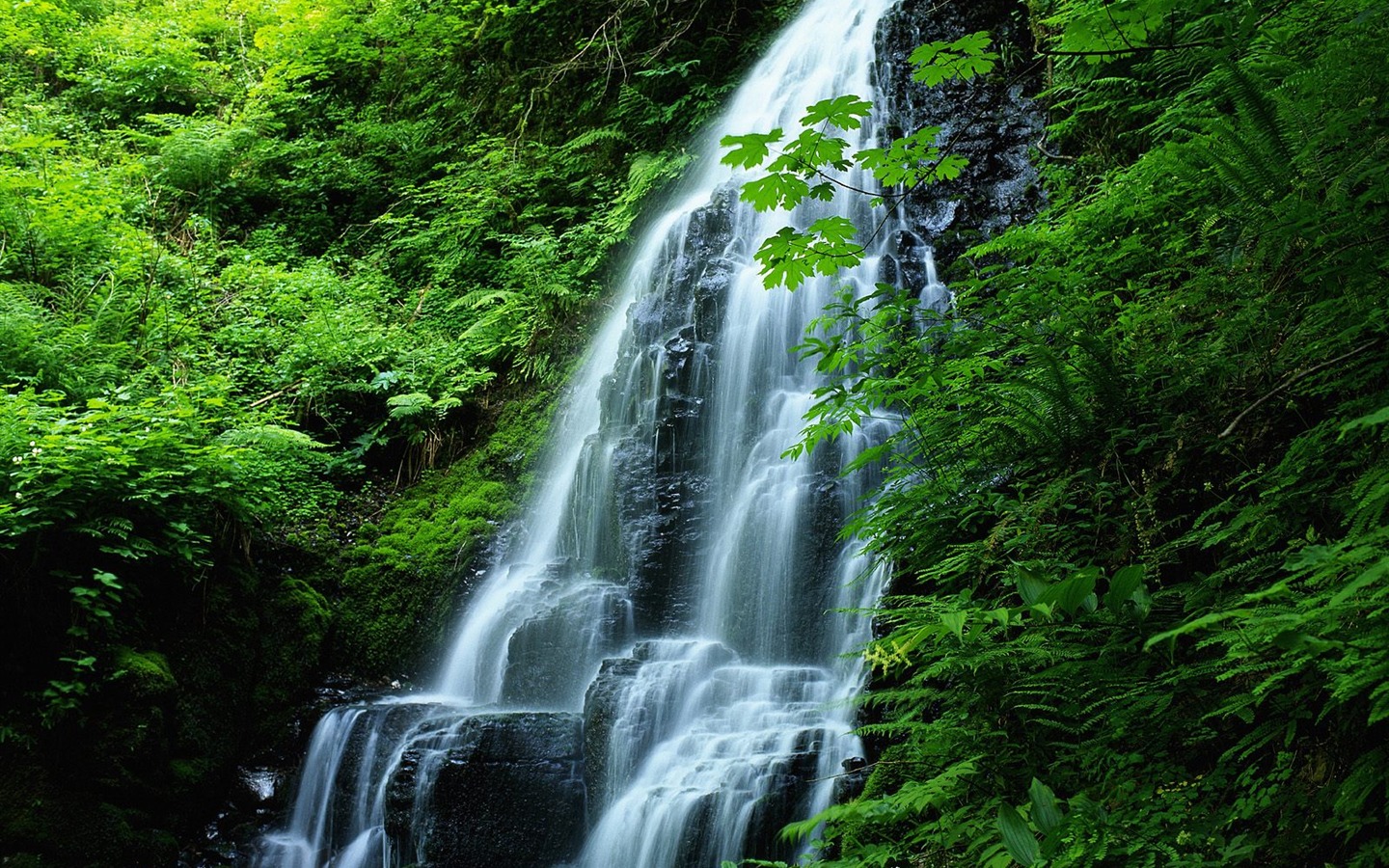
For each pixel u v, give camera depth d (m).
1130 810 2.66
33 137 10.50
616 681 6.10
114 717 5.98
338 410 9.54
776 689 5.83
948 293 7.86
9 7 13.70
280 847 6.48
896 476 4.75
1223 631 2.58
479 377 9.95
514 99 13.15
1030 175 8.27
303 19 14.45
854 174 8.94
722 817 4.92
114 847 5.80
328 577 8.18
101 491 6.29
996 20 9.49
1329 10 4.07
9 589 5.84
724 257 8.80
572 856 5.79
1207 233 4.25
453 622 8.21
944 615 2.76
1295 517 2.98
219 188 12.43
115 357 8.09
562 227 11.72
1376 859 2.30
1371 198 3.00
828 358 4.57
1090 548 3.71
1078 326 4.21
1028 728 3.28
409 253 11.90
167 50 13.80
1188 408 3.74
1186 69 5.45
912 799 2.86
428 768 6.18
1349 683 2.08
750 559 6.87
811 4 11.52
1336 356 3.24
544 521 8.76
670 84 11.99
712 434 7.85
